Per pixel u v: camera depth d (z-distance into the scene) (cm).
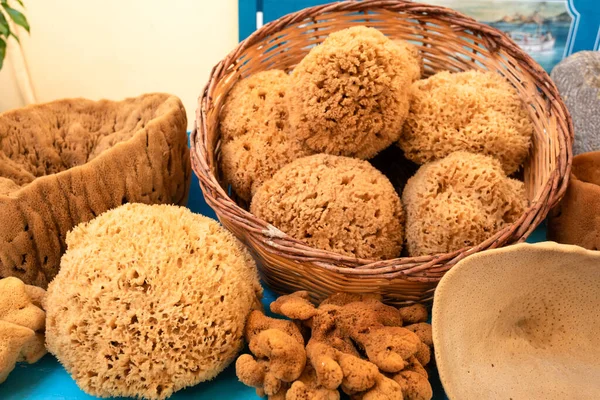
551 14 84
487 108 54
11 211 48
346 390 39
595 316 42
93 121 69
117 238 44
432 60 67
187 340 41
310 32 67
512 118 55
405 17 64
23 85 99
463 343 40
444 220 46
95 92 103
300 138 54
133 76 101
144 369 41
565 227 56
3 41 81
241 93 59
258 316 45
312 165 50
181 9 92
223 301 43
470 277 39
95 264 42
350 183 48
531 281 40
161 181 58
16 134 64
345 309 43
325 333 43
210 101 56
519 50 58
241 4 89
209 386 45
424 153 55
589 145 66
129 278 42
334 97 49
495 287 40
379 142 52
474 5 85
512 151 54
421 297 48
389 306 45
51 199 50
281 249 44
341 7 63
